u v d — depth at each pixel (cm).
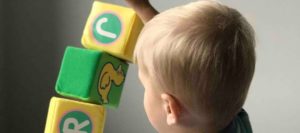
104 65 111
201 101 93
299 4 166
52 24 186
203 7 93
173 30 92
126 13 111
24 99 194
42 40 188
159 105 96
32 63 190
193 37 91
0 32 188
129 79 182
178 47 91
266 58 170
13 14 188
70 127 112
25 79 192
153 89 96
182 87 93
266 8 168
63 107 112
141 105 183
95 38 112
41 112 193
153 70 95
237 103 94
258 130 174
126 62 118
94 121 111
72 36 185
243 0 169
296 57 168
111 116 187
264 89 172
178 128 96
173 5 174
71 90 110
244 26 93
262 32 169
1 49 190
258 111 173
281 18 167
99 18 113
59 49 187
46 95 191
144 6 109
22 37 189
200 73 91
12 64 192
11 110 195
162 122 97
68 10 184
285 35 168
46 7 185
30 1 186
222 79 91
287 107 171
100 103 112
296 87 169
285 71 170
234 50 91
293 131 172
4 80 192
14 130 197
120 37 111
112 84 114
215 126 95
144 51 96
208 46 90
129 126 186
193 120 94
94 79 109
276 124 173
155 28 94
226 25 92
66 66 111
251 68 94
